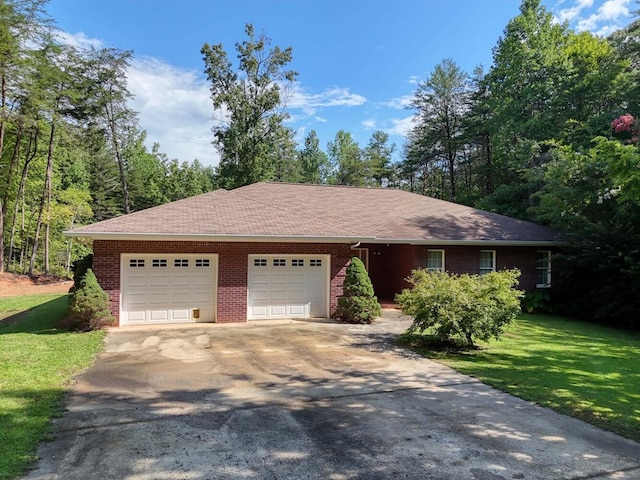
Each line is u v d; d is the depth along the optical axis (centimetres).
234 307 1230
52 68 2252
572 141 2244
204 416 523
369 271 1792
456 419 523
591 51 2509
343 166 5106
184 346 919
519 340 1052
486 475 387
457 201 3625
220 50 3431
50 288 2319
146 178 4650
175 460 407
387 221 1599
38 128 2445
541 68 2692
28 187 2908
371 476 382
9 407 528
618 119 1633
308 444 447
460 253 1625
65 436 455
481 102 3481
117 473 380
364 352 884
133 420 505
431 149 4069
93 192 4075
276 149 3747
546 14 2836
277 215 1423
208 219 1280
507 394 625
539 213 1861
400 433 478
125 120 3078
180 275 1198
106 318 1070
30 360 756
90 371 714
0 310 1590
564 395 624
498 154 2823
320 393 619
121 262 1140
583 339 1099
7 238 2986
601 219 1535
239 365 771
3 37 2017
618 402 599
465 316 891
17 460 397
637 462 417
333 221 1478
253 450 431
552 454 432
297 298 1310
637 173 793
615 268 1354
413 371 745
